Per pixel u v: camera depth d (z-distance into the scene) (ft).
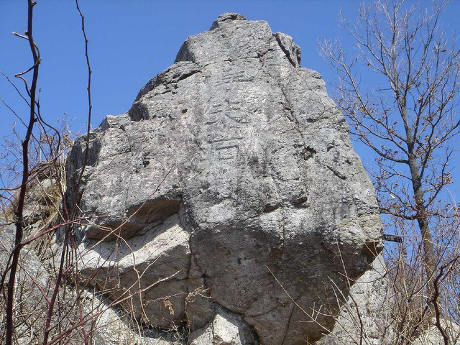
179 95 20.24
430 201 24.21
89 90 8.70
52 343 9.64
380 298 19.33
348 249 16.42
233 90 19.57
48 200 19.80
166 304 16.76
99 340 16.11
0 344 11.82
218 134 18.54
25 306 13.55
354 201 17.02
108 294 17.67
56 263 17.74
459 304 14.84
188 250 17.16
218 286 17.13
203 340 16.96
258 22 21.59
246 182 17.30
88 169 19.01
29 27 7.52
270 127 18.44
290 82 19.66
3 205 14.34
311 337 17.48
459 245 14.99
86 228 18.08
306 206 16.99
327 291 16.76
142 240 18.06
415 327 14.84
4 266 15.89
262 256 16.72
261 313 17.11
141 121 19.93
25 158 8.41
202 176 17.83
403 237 15.70
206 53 21.25
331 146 18.01
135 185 18.34
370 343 16.93
